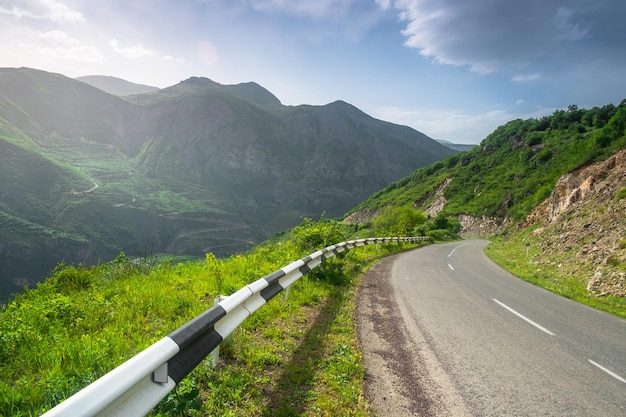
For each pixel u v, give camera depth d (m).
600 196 23.45
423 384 4.44
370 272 13.81
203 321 3.33
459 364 5.13
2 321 4.76
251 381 4.00
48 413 1.62
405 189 159.25
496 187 101.31
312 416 3.51
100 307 5.89
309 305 7.77
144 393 2.40
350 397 3.93
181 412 3.05
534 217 49.00
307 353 5.05
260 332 5.60
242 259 11.82
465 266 18.98
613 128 36.12
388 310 7.93
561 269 18.34
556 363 5.44
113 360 3.89
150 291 6.89
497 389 4.43
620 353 6.18
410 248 31.86
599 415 3.96
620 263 14.27
